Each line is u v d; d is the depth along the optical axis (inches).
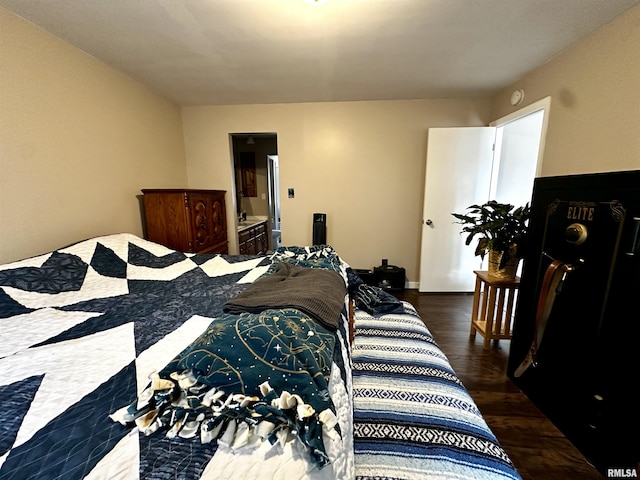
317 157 130.0
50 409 25.2
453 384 48.5
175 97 117.3
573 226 48.3
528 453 49.4
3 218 59.1
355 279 83.0
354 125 126.3
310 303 40.7
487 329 81.7
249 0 57.7
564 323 51.5
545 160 86.0
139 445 21.5
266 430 21.7
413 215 132.0
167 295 55.6
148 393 24.4
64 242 72.7
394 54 81.4
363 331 66.3
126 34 69.8
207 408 23.2
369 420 41.1
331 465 22.2
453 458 35.5
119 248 72.4
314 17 63.7
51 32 67.8
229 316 34.7
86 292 56.1
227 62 85.7
